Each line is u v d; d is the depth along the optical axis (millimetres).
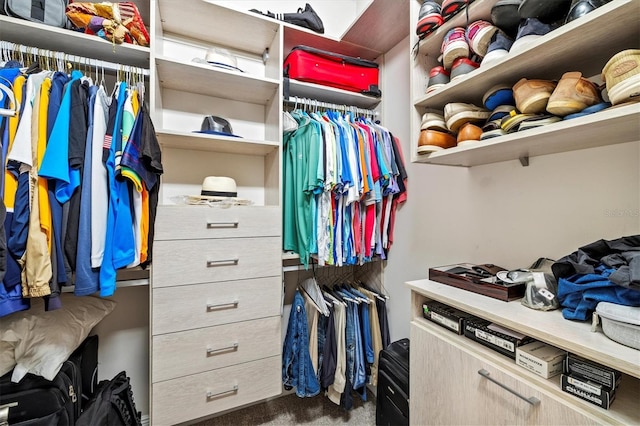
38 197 894
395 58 1754
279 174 1509
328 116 1636
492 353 775
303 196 1489
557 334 612
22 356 936
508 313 742
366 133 1534
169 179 1565
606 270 653
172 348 1225
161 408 1204
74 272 971
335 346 1516
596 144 812
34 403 894
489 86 932
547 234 960
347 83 1700
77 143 969
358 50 1811
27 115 899
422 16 1051
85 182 982
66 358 989
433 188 1450
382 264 1834
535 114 765
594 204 836
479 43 885
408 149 1634
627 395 598
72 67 1229
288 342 1598
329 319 1513
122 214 1057
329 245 1498
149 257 1171
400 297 1688
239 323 1351
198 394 1271
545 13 750
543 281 788
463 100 1061
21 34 1110
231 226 1339
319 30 1660
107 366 1457
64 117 948
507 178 1092
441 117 1077
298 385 1496
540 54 730
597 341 577
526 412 654
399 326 1691
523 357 693
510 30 886
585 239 856
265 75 1769
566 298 706
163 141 1419
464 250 1279
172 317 1225
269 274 1421
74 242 957
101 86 1154
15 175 875
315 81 1636
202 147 1567
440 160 1107
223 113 1703
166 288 1214
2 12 1044
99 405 1074
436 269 1094
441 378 896
